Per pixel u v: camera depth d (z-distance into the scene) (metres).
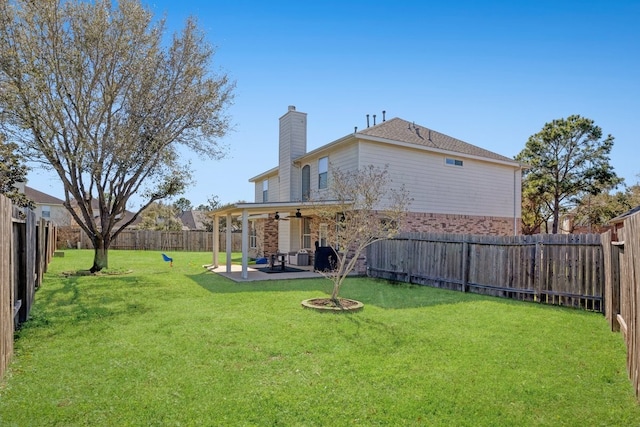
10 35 12.07
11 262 5.19
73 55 12.66
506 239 10.13
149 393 4.07
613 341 5.99
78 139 13.41
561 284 8.96
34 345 5.64
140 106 13.92
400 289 11.25
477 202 17.80
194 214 55.12
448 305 8.84
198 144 15.33
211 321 7.05
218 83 15.23
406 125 18.14
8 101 11.88
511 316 7.70
